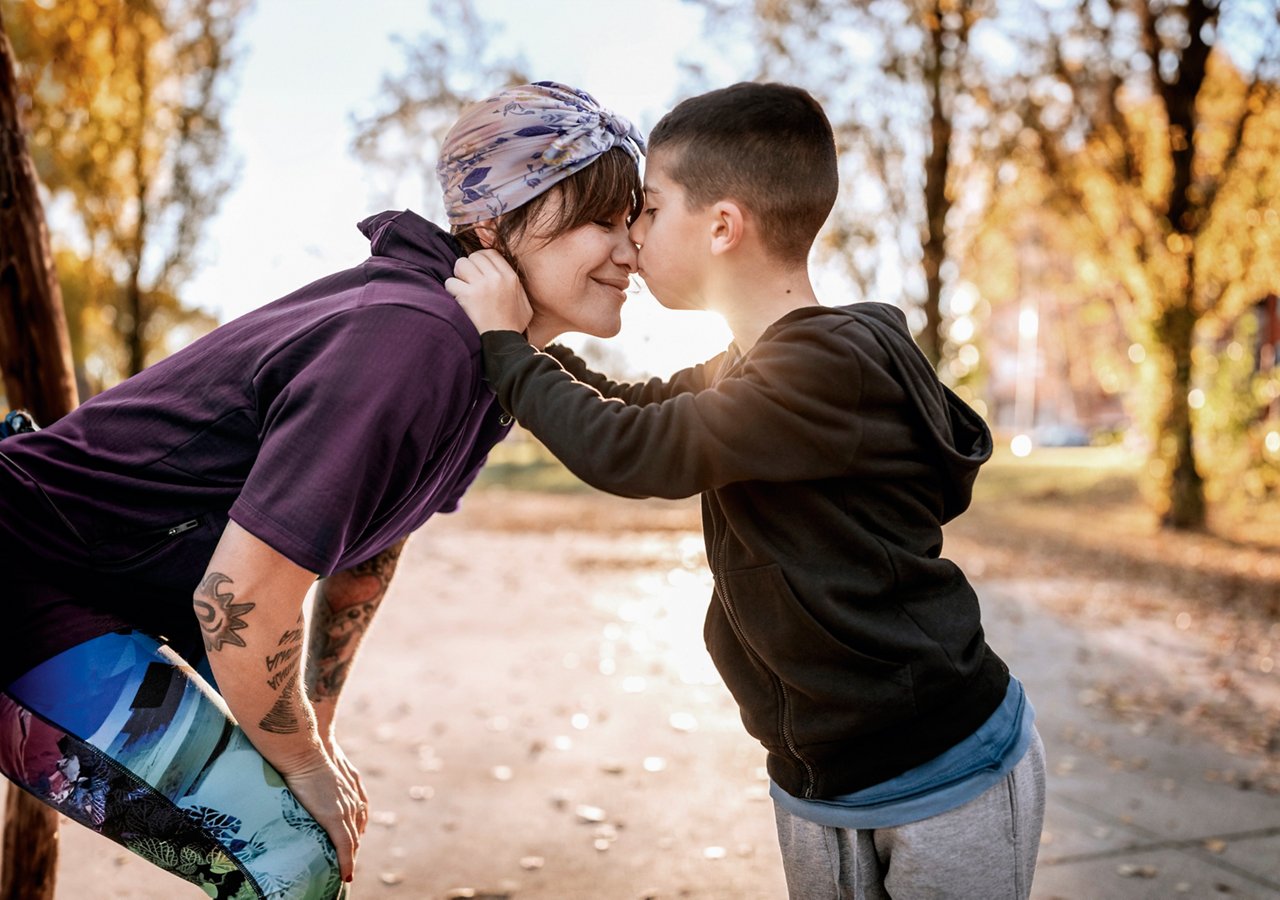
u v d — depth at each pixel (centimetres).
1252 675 582
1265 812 366
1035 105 1291
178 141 1257
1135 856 325
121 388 153
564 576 931
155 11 1186
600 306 164
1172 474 1338
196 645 158
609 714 479
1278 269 1261
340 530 132
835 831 153
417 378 137
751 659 157
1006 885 151
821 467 144
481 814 350
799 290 164
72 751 139
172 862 142
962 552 1152
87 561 144
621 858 315
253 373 142
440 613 728
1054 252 1600
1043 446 3988
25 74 369
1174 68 1245
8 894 220
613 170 157
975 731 149
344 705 484
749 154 156
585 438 144
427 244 156
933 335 1391
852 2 1291
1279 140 1217
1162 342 1307
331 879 147
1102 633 702
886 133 1366
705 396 146
